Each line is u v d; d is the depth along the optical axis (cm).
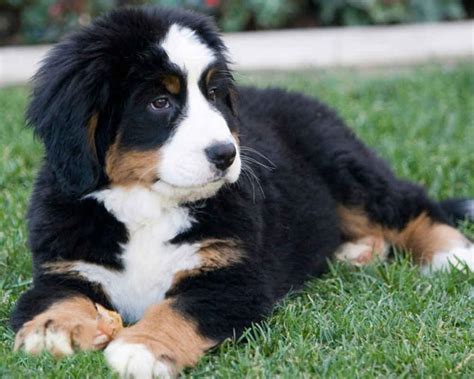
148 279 561
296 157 685
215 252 548
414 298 580
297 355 500
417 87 1168
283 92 748
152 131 539
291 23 1541
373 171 712
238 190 572
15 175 848
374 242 705
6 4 1521
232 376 478
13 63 1323
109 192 550
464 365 487
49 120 546
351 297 588
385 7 1497
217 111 555
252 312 530
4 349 511
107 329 510
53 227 548
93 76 536
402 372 482
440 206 748
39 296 538
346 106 1073
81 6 1471
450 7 1535
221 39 592
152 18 561
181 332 502
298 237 633
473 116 1035
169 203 555
